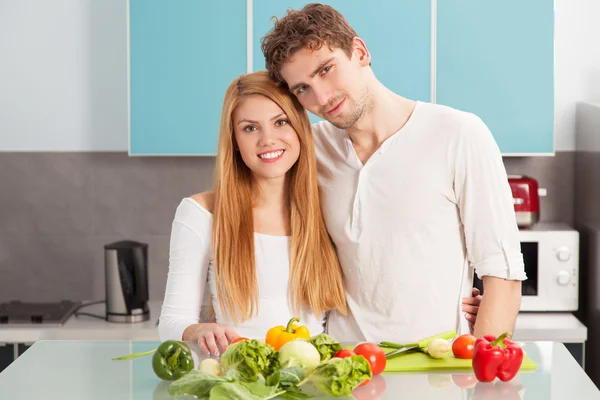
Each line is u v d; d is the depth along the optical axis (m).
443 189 2.31
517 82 4.01
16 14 4.30
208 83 4.04
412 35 3.98
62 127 4.37
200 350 1.92
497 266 2.27
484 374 1.68
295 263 2.38
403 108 2.37
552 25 3.99
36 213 4.41
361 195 2.37
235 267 2.37
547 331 3.78
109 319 3.94
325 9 2.24
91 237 4.44
